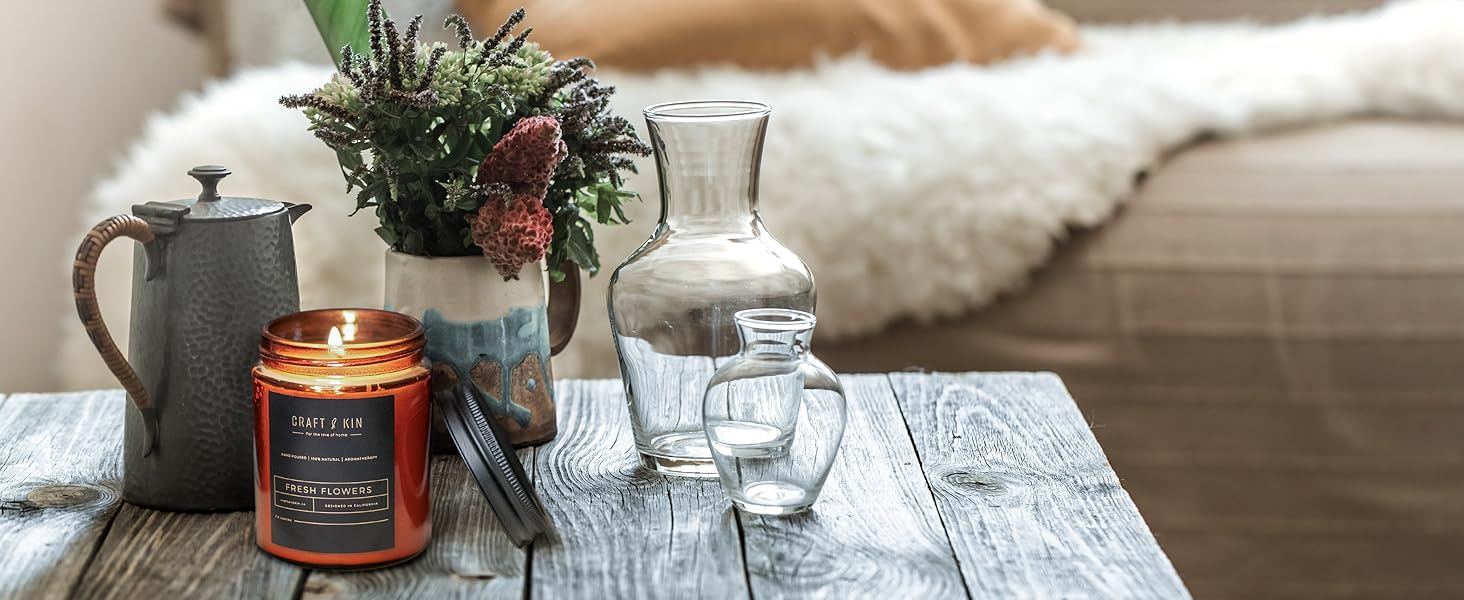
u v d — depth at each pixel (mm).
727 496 875
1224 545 1730
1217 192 1782
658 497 873
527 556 788
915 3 1977
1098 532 820
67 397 1056
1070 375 1724
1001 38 2025
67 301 1757
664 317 876
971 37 2014
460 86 844
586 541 807
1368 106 1978
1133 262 1744
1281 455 1721
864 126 1724
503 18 2008
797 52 1905
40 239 2564
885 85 1812
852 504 859
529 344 941
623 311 888
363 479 759
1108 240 1756
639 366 892
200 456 836
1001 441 971
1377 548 1729
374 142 857
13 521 827
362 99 833
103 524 827
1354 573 1731
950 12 2012
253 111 1698
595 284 1647
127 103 2689
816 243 1691
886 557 786
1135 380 1726
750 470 820
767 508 836
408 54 836
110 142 2670
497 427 845
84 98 2621
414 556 783
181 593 741
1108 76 1863
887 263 1697
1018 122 1751
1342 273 1736
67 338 1724
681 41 1879
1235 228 1755
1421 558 1731
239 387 835
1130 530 823
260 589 746
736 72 1854
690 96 1771
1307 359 1722
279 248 851
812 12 1906
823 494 875
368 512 762
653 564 778
